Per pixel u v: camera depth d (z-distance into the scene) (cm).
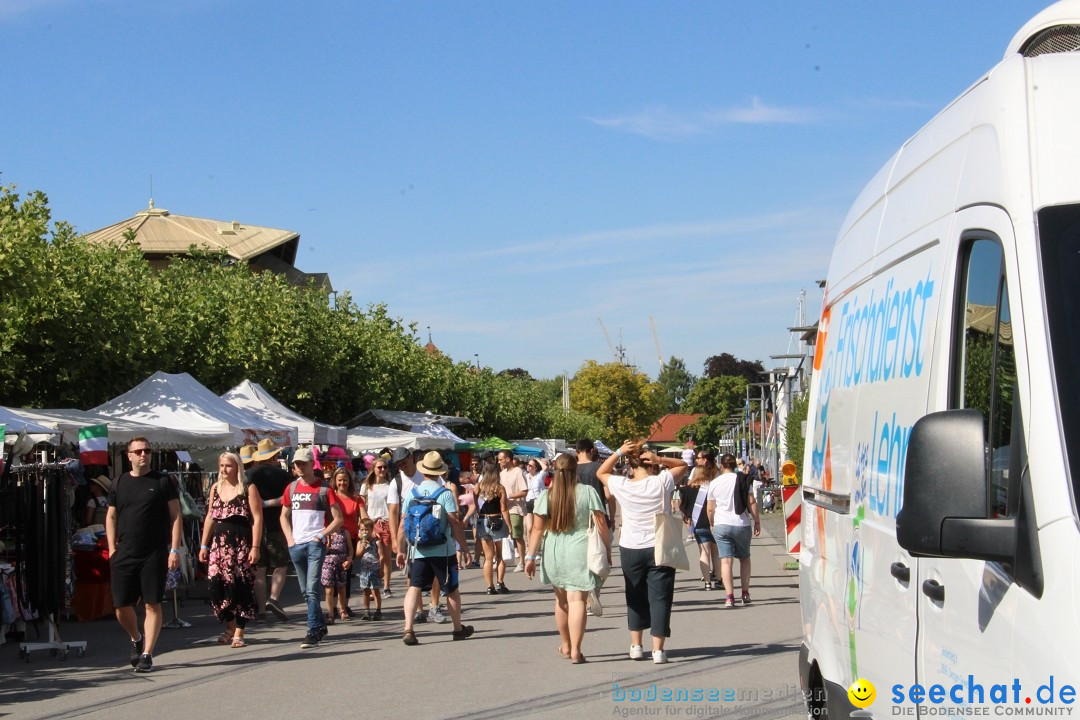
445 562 1257
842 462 532
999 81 367
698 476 1770
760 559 2348
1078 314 312
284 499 1281
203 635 1383
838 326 585
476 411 5975
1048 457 297
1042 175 333
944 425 308
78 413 1650
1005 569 316
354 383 3747
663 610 1062
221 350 2866
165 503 1130
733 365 15525
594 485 1453
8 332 1906
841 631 521
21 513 1238
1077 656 271
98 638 1378
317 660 1158
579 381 12150
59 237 2264
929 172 442
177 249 5375
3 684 1064
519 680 995
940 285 396
